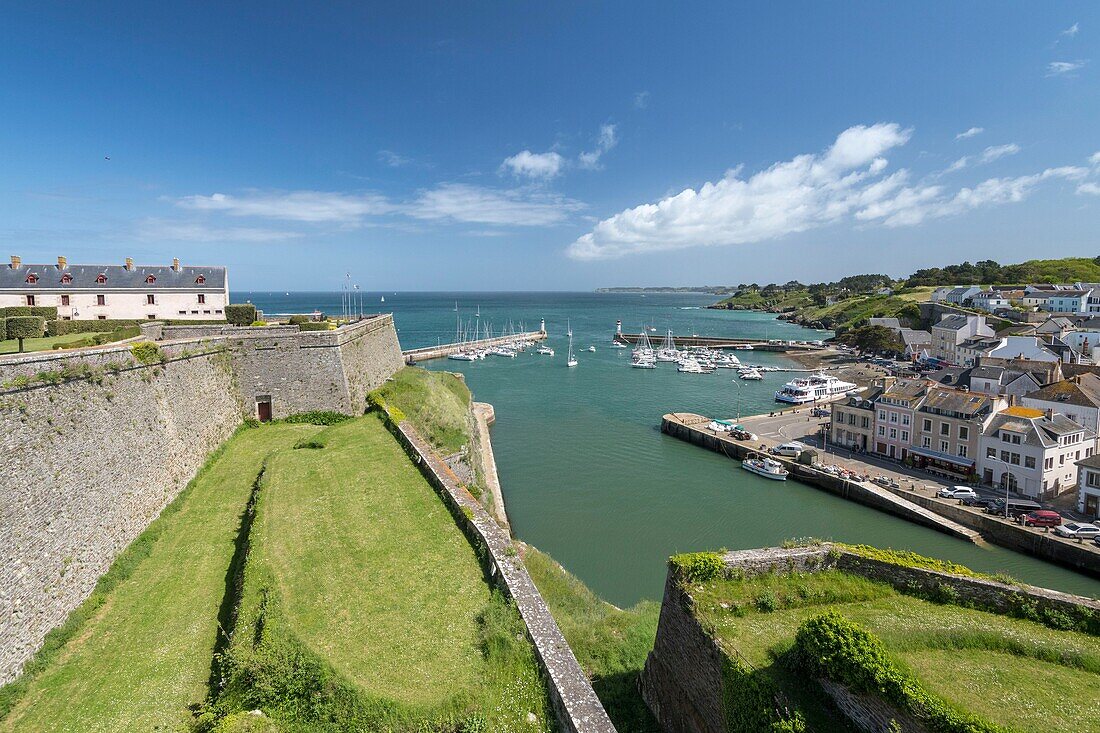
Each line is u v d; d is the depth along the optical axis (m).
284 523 22.12
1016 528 38.78
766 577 16.69
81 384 19.83
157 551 21.30
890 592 16.20
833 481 49.91
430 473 26.81
